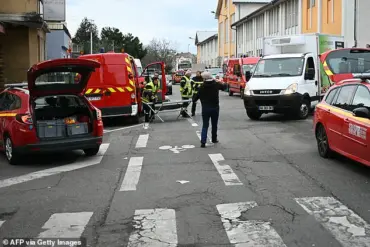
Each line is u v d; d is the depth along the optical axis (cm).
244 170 860
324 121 934
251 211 612
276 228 544
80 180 822
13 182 823
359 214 590
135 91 1633
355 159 805
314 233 525
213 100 1124
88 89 1581
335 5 2847
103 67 1589
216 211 616
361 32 2689
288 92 1576
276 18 4253
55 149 960
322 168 862
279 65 1695
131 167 917
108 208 645
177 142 1210
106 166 937
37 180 834
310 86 1659
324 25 3055
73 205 665
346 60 1606
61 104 1043
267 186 740
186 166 908
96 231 552
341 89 917
